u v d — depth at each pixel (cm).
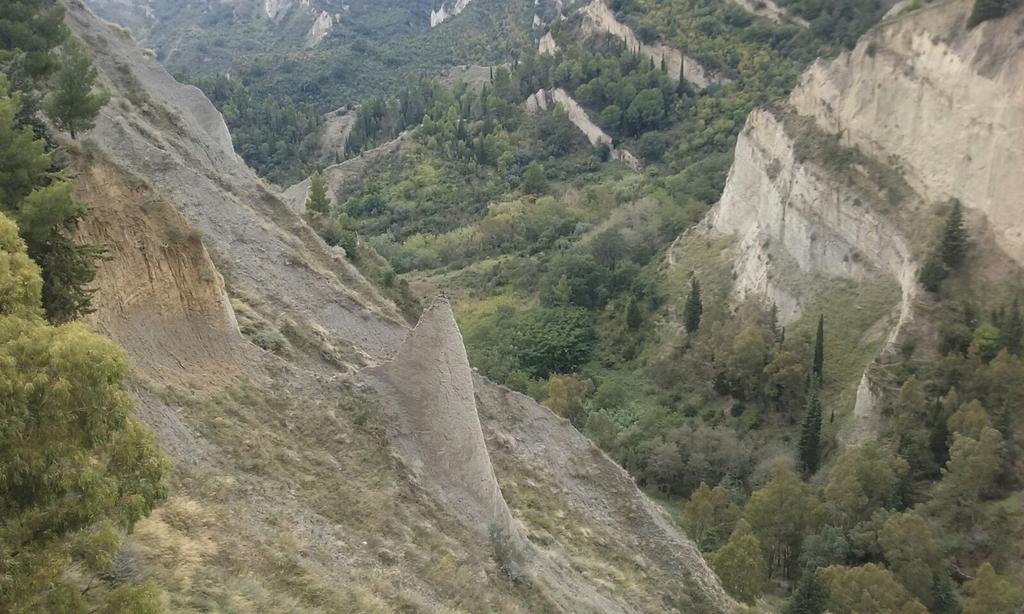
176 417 1997
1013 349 4538
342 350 3047
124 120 3812
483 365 6325
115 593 1145
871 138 6109
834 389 5384
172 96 4947
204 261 2388
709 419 5750
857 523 4112
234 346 2391
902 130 5891
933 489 4203
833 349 5606
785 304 6281
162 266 2270
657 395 6219
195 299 2333
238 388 2269
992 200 5141
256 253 3412
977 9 5425
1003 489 4056
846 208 6003
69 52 3206
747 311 6438
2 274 1147
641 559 3019
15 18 3353
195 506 1723
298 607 1588
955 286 5022
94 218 2141
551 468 3234
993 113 5172
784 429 5403
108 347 1122
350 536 1972
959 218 5041
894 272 5603
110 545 1139
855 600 3366
